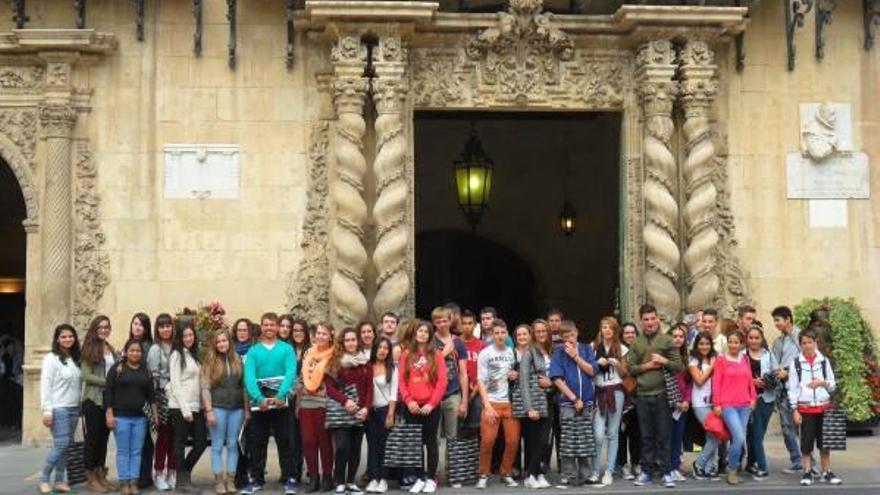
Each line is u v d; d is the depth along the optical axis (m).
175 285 15.09
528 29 15.44
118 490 11.72
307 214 15.27
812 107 15.98
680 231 15.48
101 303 14.99
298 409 11.62
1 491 11.71
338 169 14.90
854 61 16.12
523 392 11.55
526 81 15.55
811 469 11.98
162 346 11.77
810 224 15.87
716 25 15.27
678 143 15.64
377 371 11.62
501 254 21.22
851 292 15.86
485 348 11.85
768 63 15.99
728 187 15.76
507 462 11.77
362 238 14.90
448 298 21.08
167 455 11.81
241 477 12.07
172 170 15.23
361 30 14.86
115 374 11.36
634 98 15.70
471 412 11.80
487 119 19.94
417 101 15.44
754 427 12.21
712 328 12.44
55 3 15.25
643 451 11.85
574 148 20.84
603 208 20.73
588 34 15.57
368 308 14.88
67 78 15.02
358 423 11.37
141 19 15.23
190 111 15.30
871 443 14.90
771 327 15.62
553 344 12.02
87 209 15.06
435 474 11.57
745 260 15.71
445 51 15.52
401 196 14.80
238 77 15.38
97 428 11.62
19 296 20.98
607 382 11.94
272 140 15.35
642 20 15.09
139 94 15.25
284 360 11.62
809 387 11.81
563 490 11.45
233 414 11.52
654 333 11.99
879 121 16.08
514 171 20.84
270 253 15.22
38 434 14.77
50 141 14.96
